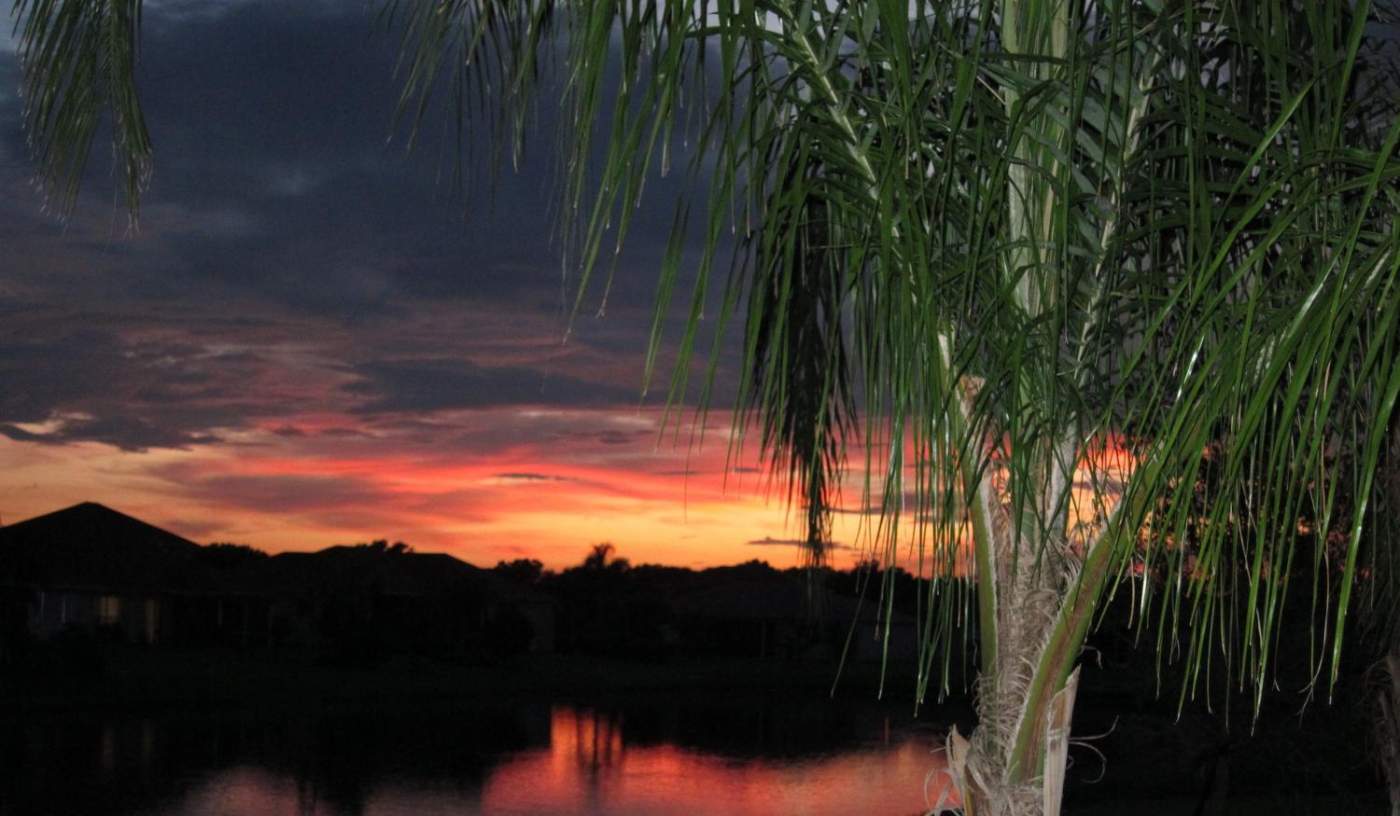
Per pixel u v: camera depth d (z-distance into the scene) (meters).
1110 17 2.05
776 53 2.18
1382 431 1.40
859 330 2.49
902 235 1.93
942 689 2.04
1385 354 1.48
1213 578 1.63
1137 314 2.26
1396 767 3.73
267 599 42.66
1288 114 1.61
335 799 16.44
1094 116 2.15
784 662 50.62
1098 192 2.18
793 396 3.00
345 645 38.41
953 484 1.99
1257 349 1.66
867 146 2.18
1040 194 2.22
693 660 52.59
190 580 39.16
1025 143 2.26
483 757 21.64
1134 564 2.21
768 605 54.84
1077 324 2.28
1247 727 9.70
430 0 2.64
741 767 20.97
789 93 2.21
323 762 20.08
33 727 23.27
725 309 1.96
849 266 2.22
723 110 1.88
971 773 2.36
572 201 1.90
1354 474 1.84
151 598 40.31
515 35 2.49
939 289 2.12
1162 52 2.18
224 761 19.62
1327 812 9.30
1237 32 2.03
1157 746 10.73
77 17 3.62
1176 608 1.77
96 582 36.16
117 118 3.67
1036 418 2.20
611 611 52.97
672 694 39.97
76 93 3.62
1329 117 1.86
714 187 1.92
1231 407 1.67
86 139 3.62
